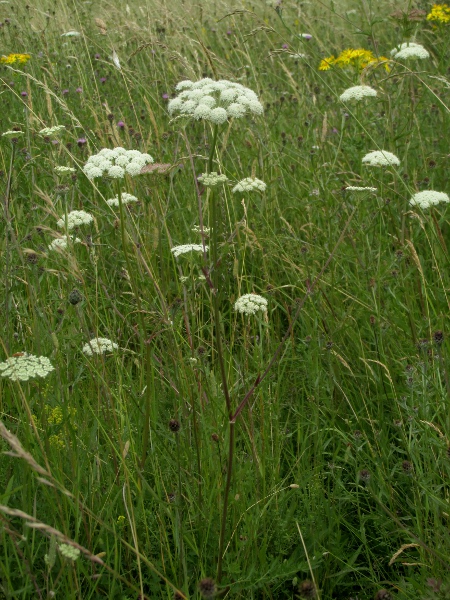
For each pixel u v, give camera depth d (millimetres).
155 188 3201
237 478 2781
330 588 2719
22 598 2312
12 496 2598
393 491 2949
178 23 7477
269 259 4406
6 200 3023
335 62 6418
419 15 5102
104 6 7848
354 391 3566
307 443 3299
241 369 3195
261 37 8242
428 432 2834
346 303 4191
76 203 4441
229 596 2525
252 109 2598
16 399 2766
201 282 3137
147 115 5859
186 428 2850
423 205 3781
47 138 4500
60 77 6211
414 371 3164
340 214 4500
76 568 2422
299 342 4012
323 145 5129
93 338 3037
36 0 7750
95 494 2727
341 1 9438
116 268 4016
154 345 3227
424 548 2469
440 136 5590
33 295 3109
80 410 3014
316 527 2758
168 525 2760
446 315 3598
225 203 4625
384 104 5527
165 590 2568
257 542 2760
